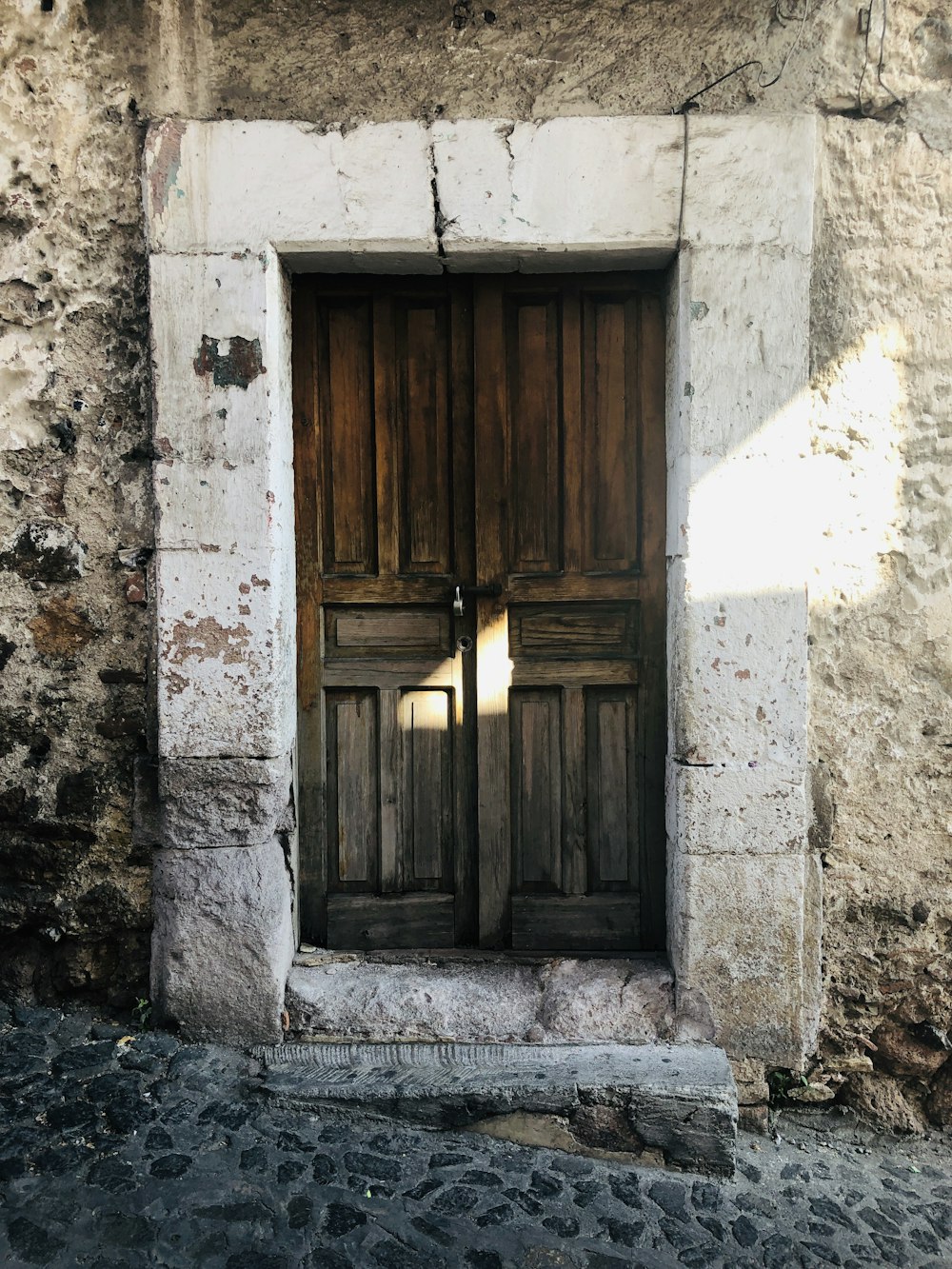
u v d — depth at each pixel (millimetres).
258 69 2494
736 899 2561
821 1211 2260
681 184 2465
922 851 2582
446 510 2777
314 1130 2328
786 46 2473
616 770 2807
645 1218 2178
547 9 2471
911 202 2486
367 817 2820
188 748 2555
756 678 2531
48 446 2574
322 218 2475
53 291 2545
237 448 2502
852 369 2504
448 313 2736
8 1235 1958
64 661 2611
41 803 2631
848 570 2541
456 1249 2025
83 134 2518
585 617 2783
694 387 2488
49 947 2688
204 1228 2016
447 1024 2584
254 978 2574
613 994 2611
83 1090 2373
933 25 2465
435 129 2467
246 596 2525
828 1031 2623
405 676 2797
